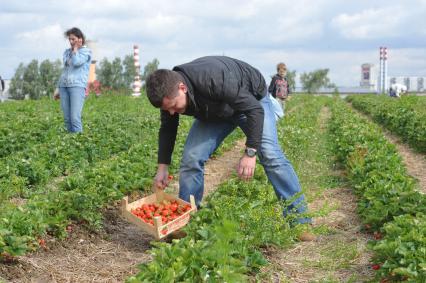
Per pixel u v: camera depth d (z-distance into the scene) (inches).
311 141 530.9
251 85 229.6
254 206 240.2
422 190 355.9
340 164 437.4
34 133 504.7
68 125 501.7
